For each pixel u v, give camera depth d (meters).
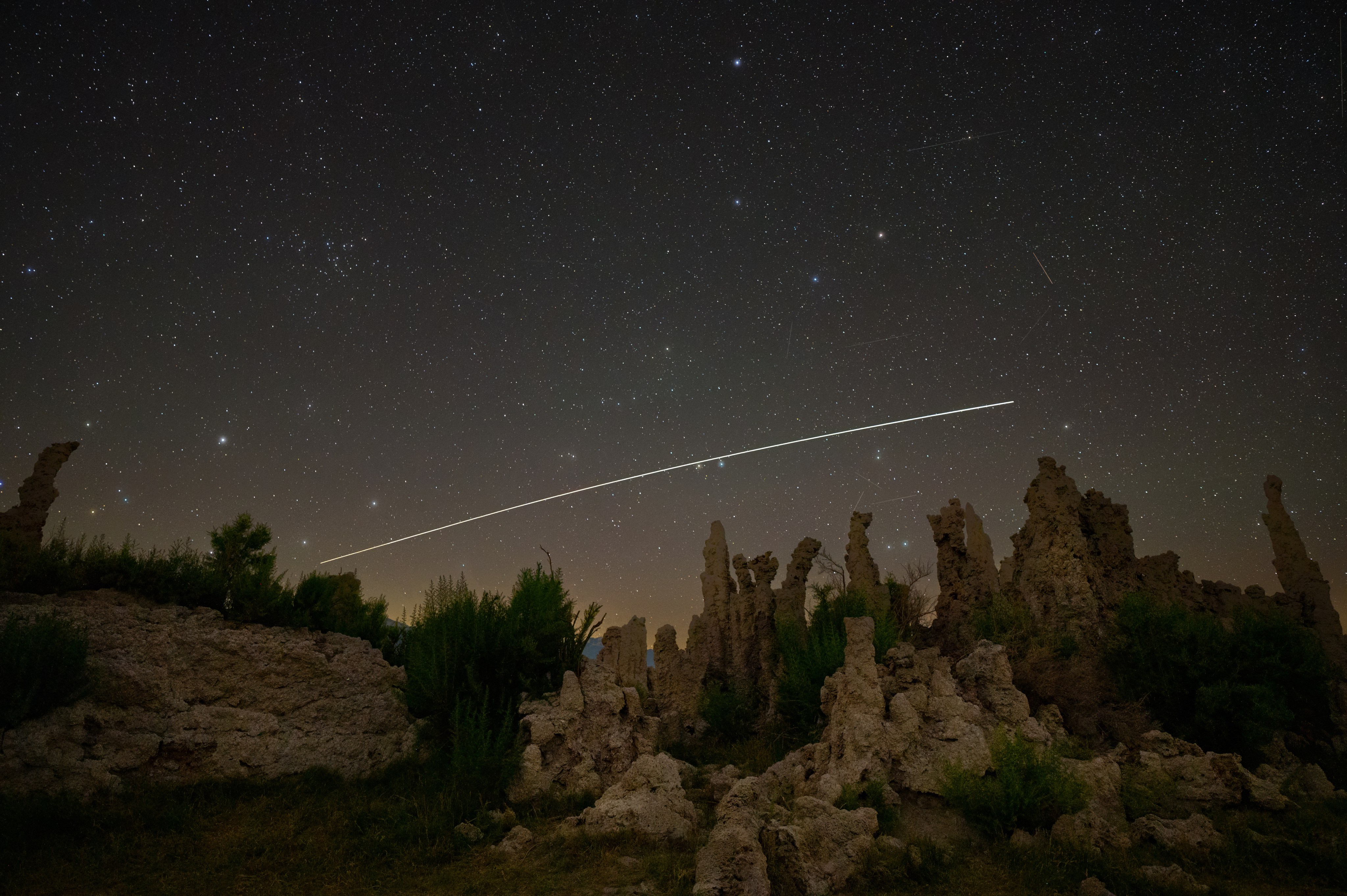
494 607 18.23
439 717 16.23
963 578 26.27
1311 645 18.70
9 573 13.83
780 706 19.98
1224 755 13.74
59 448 17.48
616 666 32.38
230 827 12.35
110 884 9.78
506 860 11.23
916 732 13.91
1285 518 31.47
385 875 10.51
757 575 30.52
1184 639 18.34
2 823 10.76
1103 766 13.17
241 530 18.22
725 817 10.79
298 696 15.76
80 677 12.98
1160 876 9.93
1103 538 27.12
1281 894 9.80
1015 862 10.73
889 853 10.66
